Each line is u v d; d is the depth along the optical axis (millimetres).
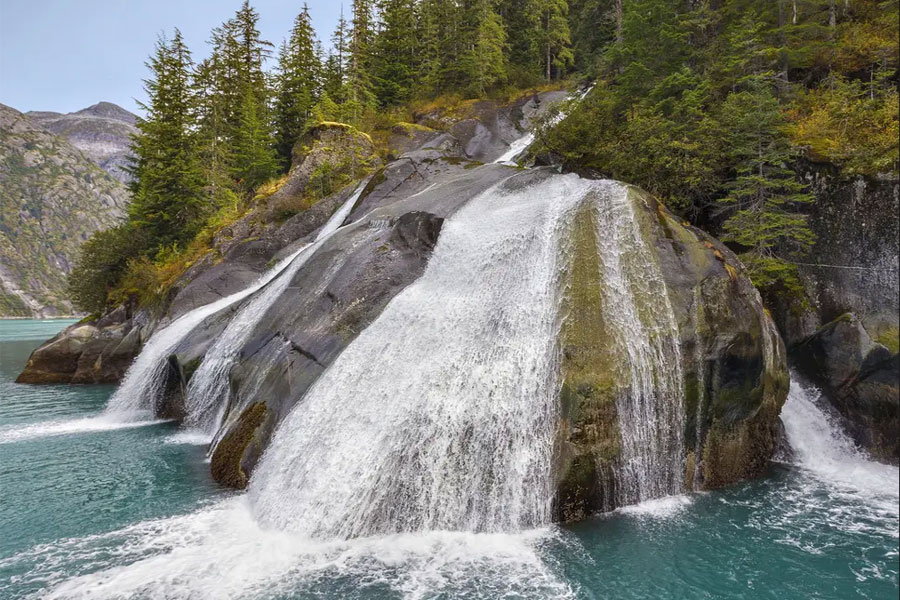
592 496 10242
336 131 34375
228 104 46531
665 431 11109
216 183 39031
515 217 15773
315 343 14453
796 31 19359
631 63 21984
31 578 8594
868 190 13844
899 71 16641
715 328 11789
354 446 10914
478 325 12625
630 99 21812
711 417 11727
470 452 10336
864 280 13719
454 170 27219
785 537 9625
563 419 10234
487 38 44000
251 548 9445
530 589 8023
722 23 24156
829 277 14508
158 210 39000
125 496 12008
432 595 7840
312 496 10492
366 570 8578
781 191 15875
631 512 10438
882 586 8227
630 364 10922
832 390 13617
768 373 12812
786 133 15984
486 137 36281
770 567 8727
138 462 14484
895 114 14250
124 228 42219
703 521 10172
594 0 42750
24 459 14797
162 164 38875
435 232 17047
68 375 28828
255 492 11555
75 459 14766
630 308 11711
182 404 19828
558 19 47031
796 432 13844
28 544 9797
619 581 8281
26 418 20078
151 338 23484
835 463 12984
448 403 11008
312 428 11867
